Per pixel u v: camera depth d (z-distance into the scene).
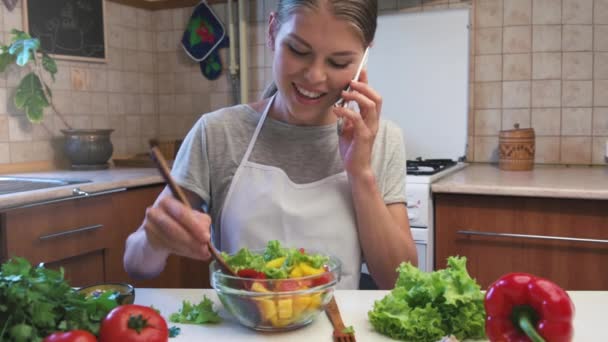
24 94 2.39
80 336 0.67
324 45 1.02
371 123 1.14
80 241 2.01
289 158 1.24
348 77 1.09
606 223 1.90
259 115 1.27
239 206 1.21
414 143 2.73
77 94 2.75
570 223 1.94
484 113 2.64
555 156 2.56
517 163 2.40
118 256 2.18
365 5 1.03
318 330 0.86
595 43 2.46
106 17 2.90
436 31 2.64
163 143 2.96
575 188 1.89
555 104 2.54
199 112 3.19
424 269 2.08
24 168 2.50
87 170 2.57
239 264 0.93
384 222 1.15
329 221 1.19
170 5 3.16
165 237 0.89
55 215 1.91
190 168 1.25
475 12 2.60
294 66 1.06
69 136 2.54
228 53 3.08
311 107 1.12
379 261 1.17
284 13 1.04
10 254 1.75
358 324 0.88
